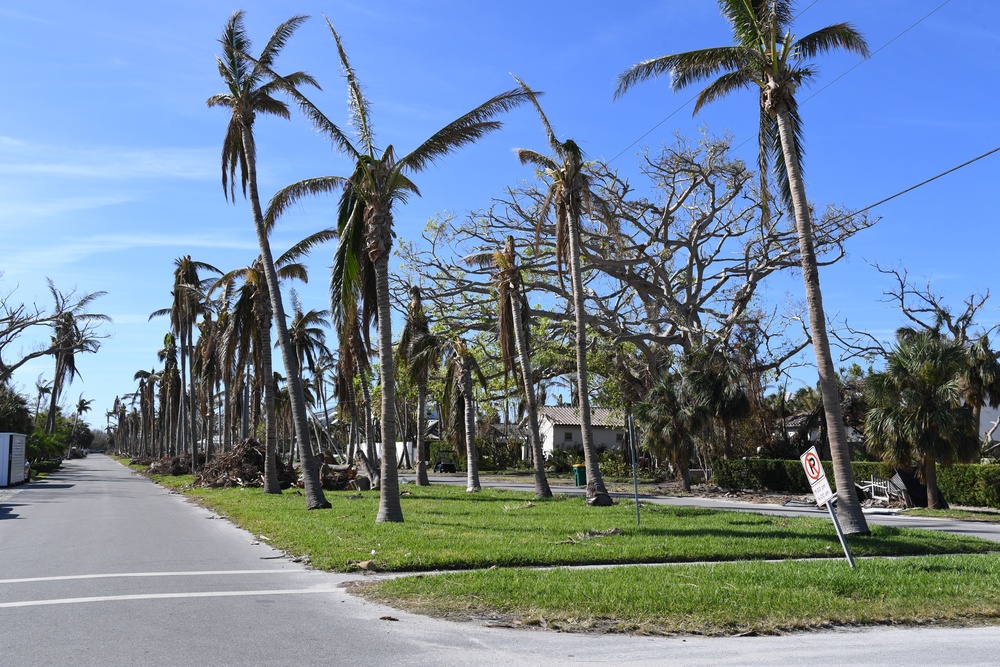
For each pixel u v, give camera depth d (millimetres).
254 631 7938
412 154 18672
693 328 43344
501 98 18672
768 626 8250
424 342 33750
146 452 111812
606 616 8570
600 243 42344
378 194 18531
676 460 34625
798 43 17750
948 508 24812
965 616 8883
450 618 8633
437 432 80500
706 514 20469
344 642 7555
